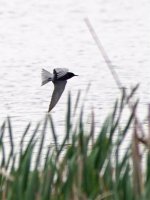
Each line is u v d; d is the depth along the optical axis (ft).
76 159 34.71
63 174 35.35
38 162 35.78
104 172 35.19
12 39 100.99
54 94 35.29
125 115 59.72
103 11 123.54
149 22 112.37
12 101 66.54
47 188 33.78
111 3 131.44
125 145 50.39
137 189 33.60
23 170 34.53
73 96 67.92
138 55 87.51
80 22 114.32
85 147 35.27
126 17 117.29
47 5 129.29
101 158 35.63
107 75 76.84
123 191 34.14
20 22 114.32
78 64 83.76
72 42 98.17
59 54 90.02
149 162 34.55
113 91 69.67
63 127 57.16
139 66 81.00
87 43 97.14
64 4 130.41
